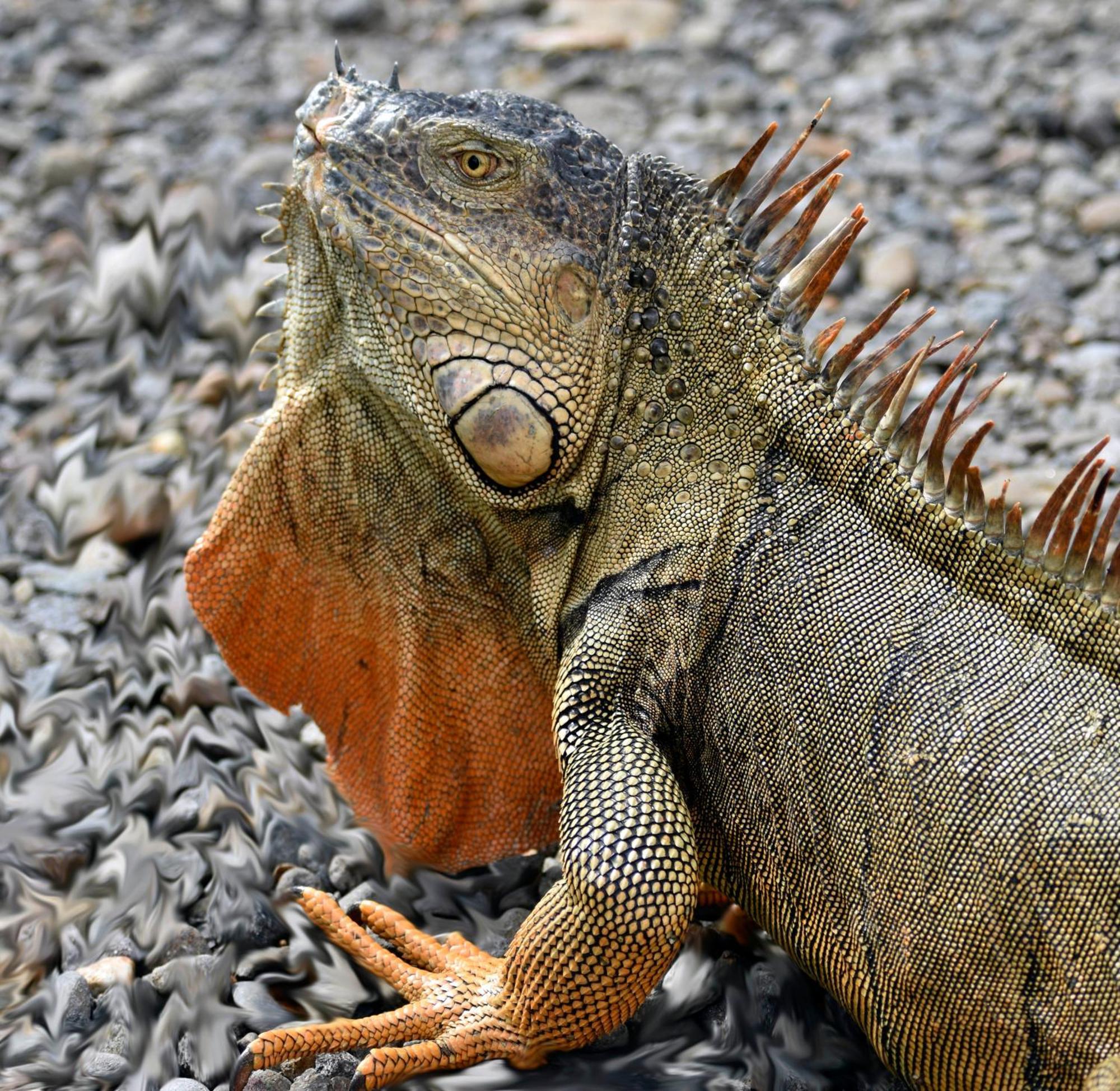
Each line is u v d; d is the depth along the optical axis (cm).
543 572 770
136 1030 776
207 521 1169
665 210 748
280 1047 695
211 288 1456
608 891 681
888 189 1611
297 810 928
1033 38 1881
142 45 1925
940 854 661
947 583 707
